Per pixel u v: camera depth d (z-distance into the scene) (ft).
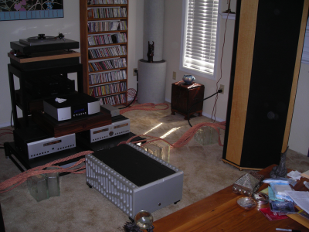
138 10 14.30
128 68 14.94
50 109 8.81
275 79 8.04
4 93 11.80
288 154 10.38
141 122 12.80
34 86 9.67
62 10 12.09
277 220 5.00
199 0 12.81
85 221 7.00
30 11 11.41
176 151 10.37
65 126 8.64
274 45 7.78
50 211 7.30
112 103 14.32
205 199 5.59
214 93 13.16
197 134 11.46
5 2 10.82
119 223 6.98
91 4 12.33
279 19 7.58
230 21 11.78
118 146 8.21
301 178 6.22
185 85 12.97
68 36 12.64
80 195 7.95
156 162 7.43
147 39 14.23
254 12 7.66
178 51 14.24
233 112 8.82
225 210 5.23
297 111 10.25
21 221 6.93
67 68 10.04
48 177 7.73
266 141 8.68
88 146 9.25
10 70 10.02
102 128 9.46
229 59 12.19
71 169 8.69
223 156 9.59
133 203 6.36
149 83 14.37
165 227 4.84
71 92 10.56
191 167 9.41
